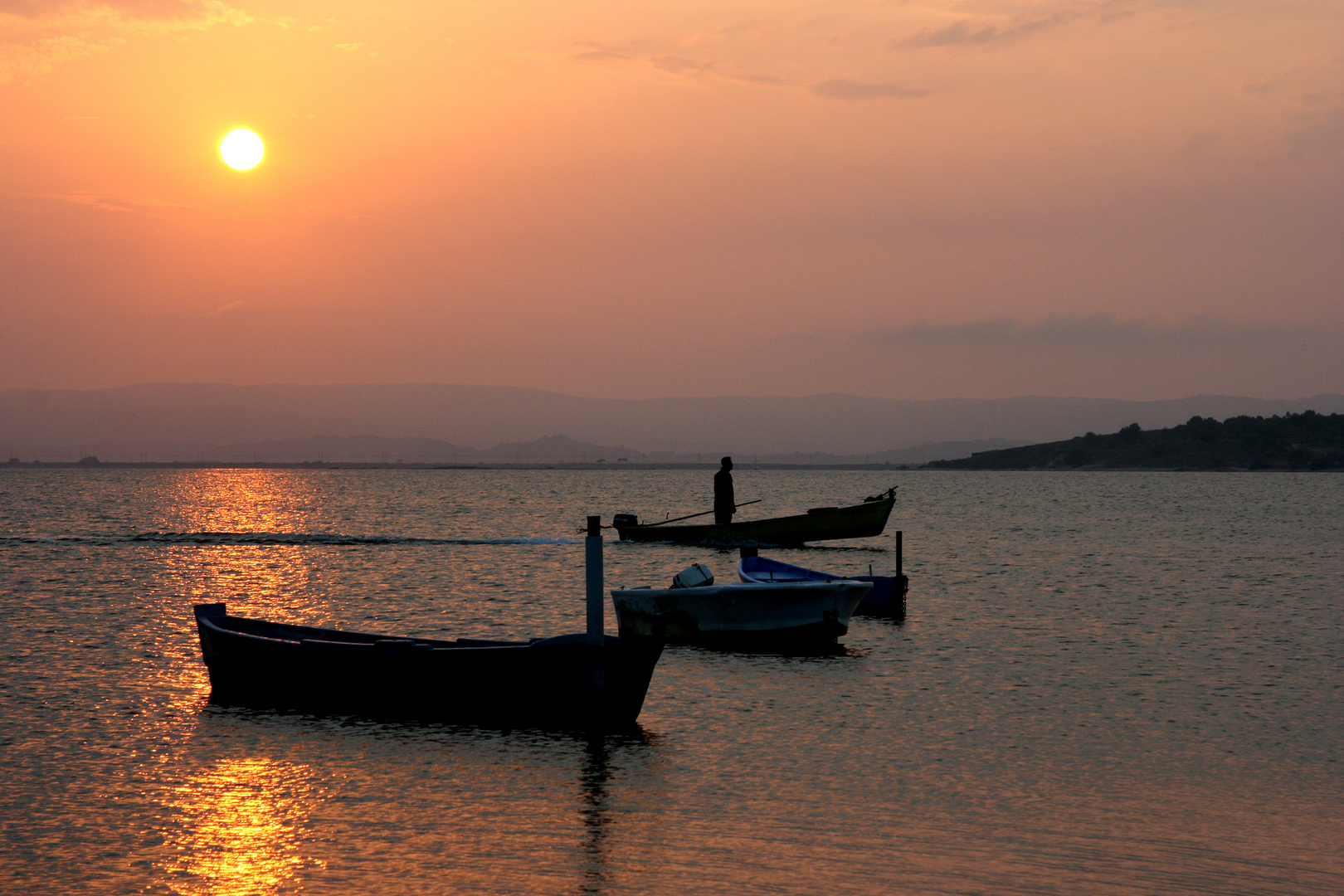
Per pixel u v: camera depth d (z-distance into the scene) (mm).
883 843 14305
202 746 18312
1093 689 23031
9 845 14039
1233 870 13586
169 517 94750
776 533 55500
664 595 28438
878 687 23094
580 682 19078
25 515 96062
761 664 25578
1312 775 17297
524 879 13094
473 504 129125
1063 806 15773
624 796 15984
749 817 15172
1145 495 166875
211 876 13148
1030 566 49719
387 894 12680
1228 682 23781
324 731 19266
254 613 33469
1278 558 54656
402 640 21000
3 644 27469
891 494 53844
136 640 28219
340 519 92938
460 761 17562
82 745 18297
